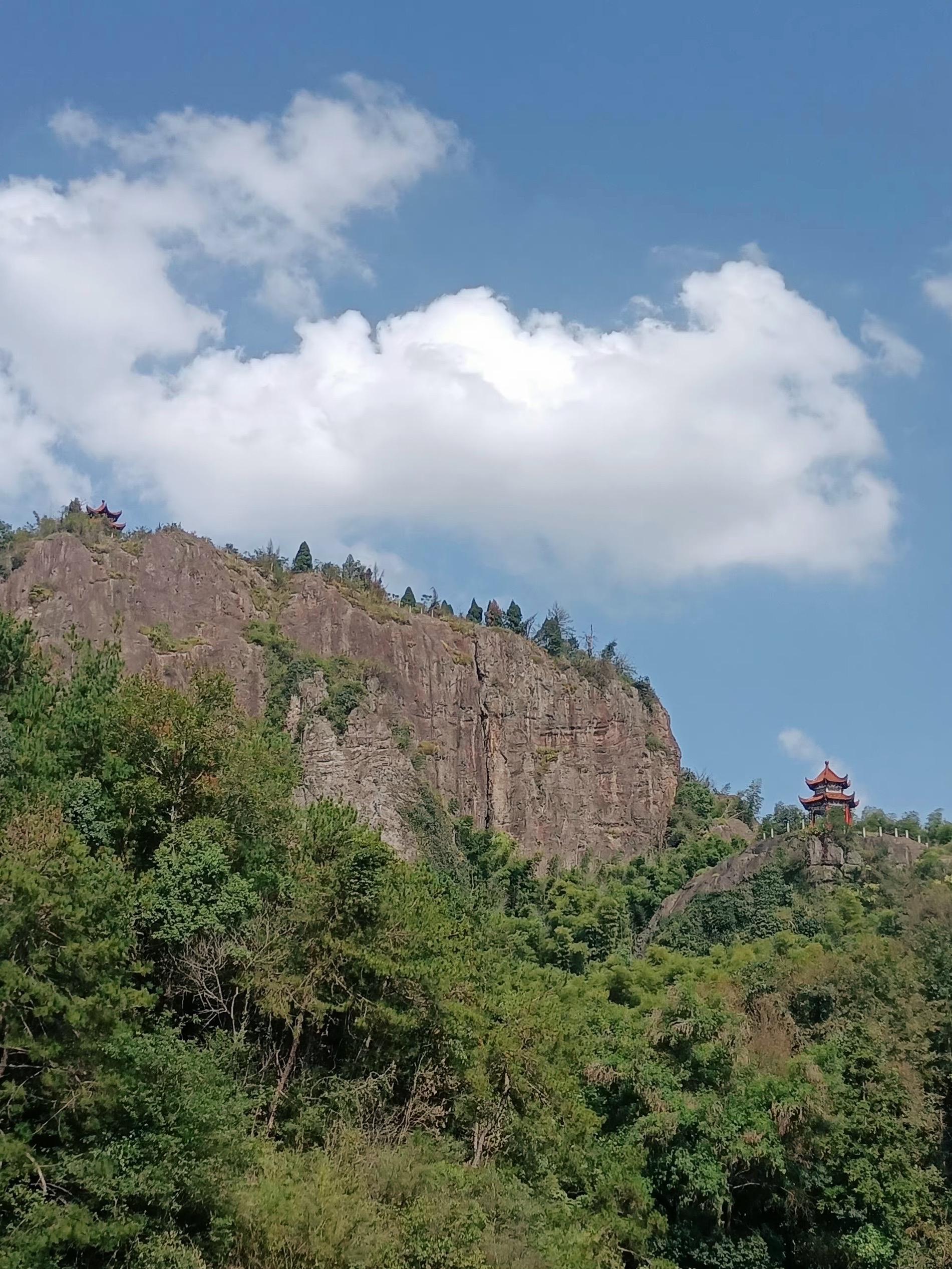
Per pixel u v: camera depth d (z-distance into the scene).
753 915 123.38
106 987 33.97
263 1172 37.78
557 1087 51.19
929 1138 53.62
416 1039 48.44
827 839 131.25
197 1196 34.22
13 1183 31.36
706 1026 55.56
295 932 46.75
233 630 197.50
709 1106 52.25
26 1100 32.25
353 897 46.72
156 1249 32.19
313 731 179.00
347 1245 35.94
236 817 51.50
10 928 31.94
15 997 32.22
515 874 156.75
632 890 147.62
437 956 49.44
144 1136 33.41
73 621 180.88
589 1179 51.31
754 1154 50.59
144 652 183.50
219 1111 35.56
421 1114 47.03
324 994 46.47
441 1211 38.94
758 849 136.25
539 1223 43.81
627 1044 56.69
